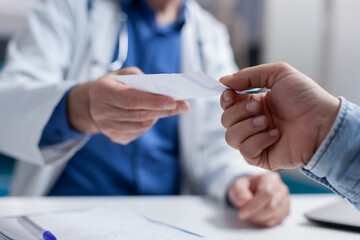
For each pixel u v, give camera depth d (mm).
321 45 1499
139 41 935
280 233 445
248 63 1802
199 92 353
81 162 814
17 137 608
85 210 486
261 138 328
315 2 1515
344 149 299
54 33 865
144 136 851
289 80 321
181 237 363
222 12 1892
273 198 484
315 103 308
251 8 1776
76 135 589
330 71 1463
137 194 829
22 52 832
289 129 324
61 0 893
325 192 1220
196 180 901
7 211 521
